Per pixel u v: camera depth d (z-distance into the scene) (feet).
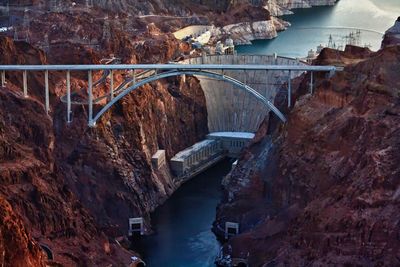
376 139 583.99
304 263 553.23
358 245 528.22
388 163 554.46
